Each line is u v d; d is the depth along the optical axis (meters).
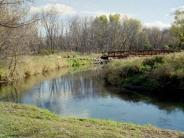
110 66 36.03
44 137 10.18
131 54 53.34
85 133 10.98
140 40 110.38
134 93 27.09
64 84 34.12
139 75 30.44
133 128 13.29
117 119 18.31
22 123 11.77
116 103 23.05
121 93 27.25
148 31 118.44
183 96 25.25
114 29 111.56
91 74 43.22
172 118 18.59
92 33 107.81
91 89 29.91
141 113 19.88
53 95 26.86
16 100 24.50
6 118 12.56
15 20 14.80
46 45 90.94
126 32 110.69
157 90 27.12
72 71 48.28
